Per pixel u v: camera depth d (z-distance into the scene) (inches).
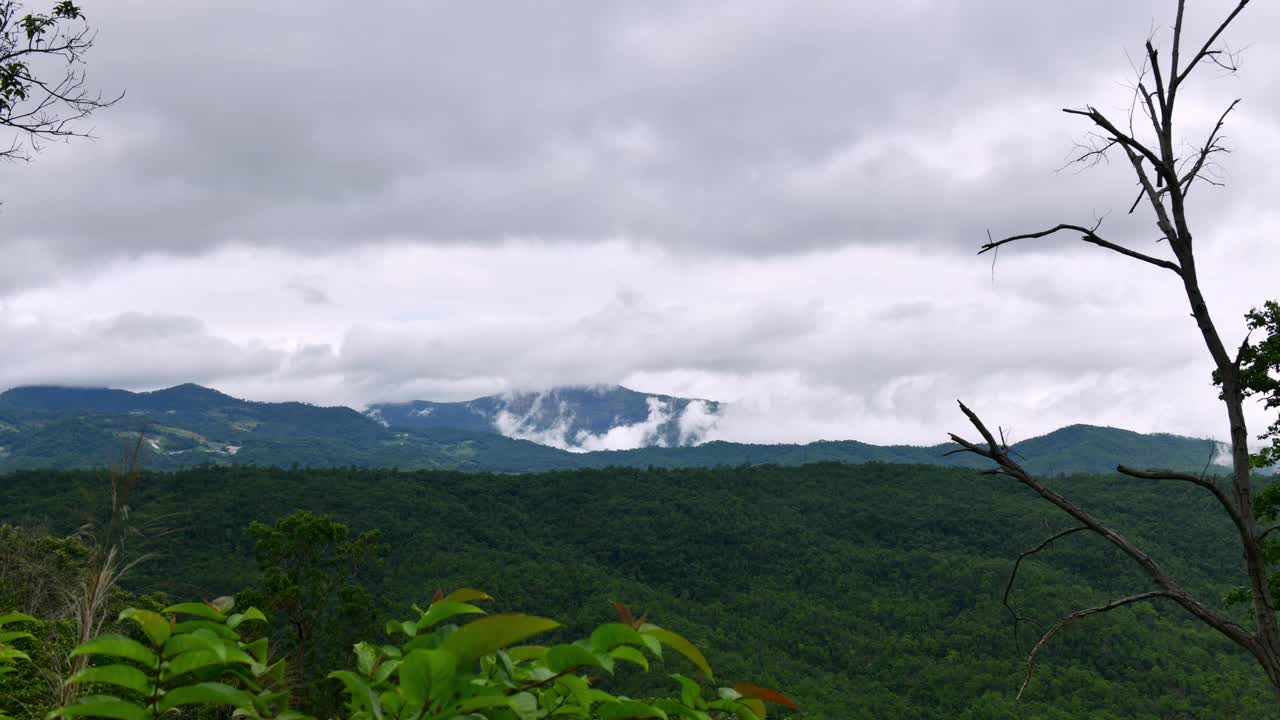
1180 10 176.9
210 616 66.3
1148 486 6924.2
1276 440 670.5
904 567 6250.0
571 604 5339.6
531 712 61.6
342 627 1028.5
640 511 7381.9
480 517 6943.9
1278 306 650.8
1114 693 3769.7
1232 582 5315.0
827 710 3754.9
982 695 3929.6
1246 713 3442.4
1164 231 177.2
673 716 70.6
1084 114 177.0
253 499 5816.9
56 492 4237.2
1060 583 5196.9
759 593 6028.5
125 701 57.8
